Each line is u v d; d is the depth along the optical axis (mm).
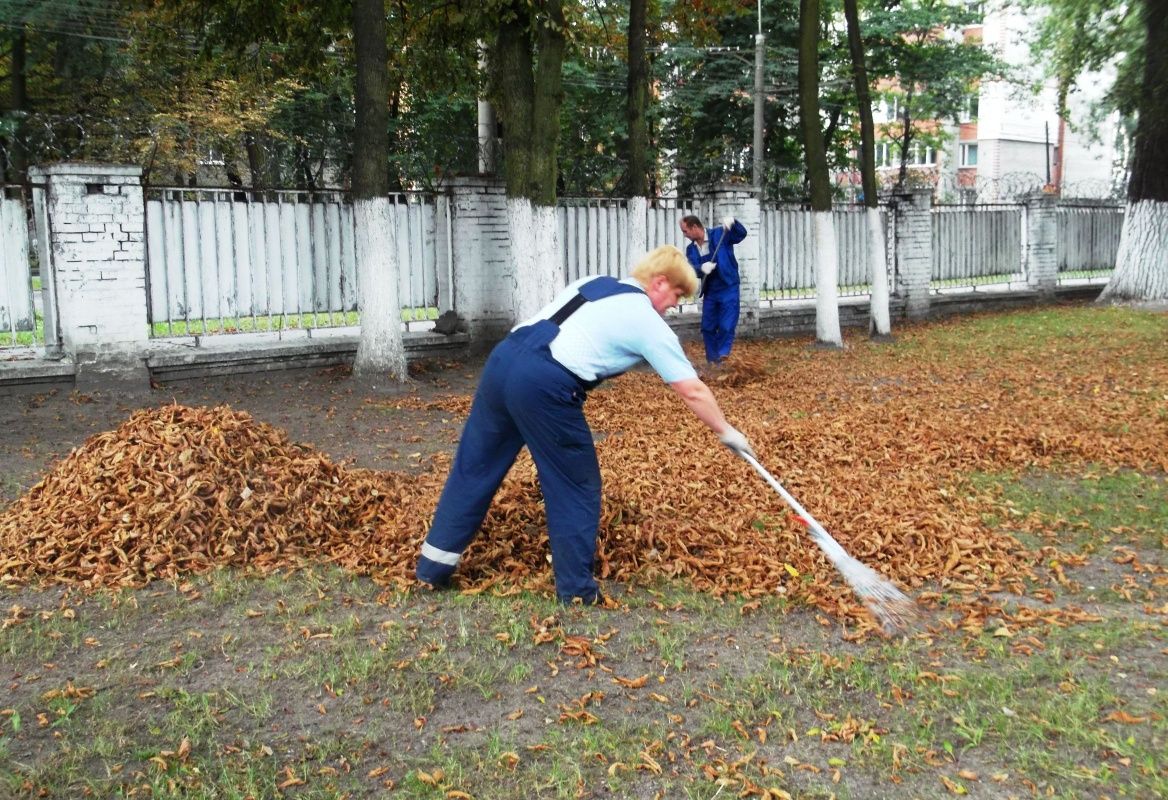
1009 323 17453
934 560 5379
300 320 12062
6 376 9469
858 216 18047
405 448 8117
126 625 4477
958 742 3562
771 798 3182
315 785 3258
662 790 3244
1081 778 3305
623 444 8117
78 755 3381
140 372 10141
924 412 9531
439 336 12617
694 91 25328
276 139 22219
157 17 14008
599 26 19406
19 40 19797
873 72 27688
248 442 5852
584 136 23828
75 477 5570
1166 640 4418
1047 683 4012
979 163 46344
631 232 13711
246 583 4934
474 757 3416
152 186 10391
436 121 22703
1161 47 17141
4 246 9773
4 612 4574
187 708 3715
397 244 12414
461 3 11711
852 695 3898
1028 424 8891
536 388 4480
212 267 10945
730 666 4145
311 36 13109
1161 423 8961
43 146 19828
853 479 7039
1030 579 5199
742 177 23797
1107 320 17422
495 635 4395
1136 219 20047
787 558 5379
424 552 4883
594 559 5055
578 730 3604
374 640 4324
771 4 25266
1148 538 5855
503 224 12961
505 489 5809
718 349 12414
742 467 7305
